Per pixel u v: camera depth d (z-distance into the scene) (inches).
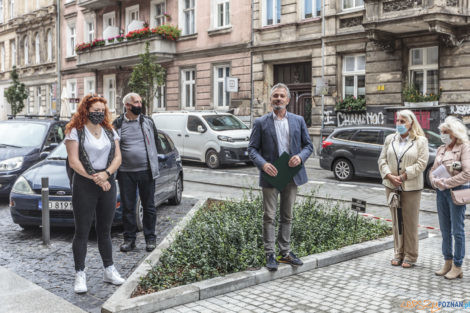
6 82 1697.8
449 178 211.8
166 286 193.0
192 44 1019.9
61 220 283.3
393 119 707.4
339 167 564.1
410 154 228.4
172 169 383.9
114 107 1259.2
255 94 905.5
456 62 648.4
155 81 1000.2
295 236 259.8
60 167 308.8
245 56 919.0
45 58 1499.8
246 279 200.1
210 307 178.1
